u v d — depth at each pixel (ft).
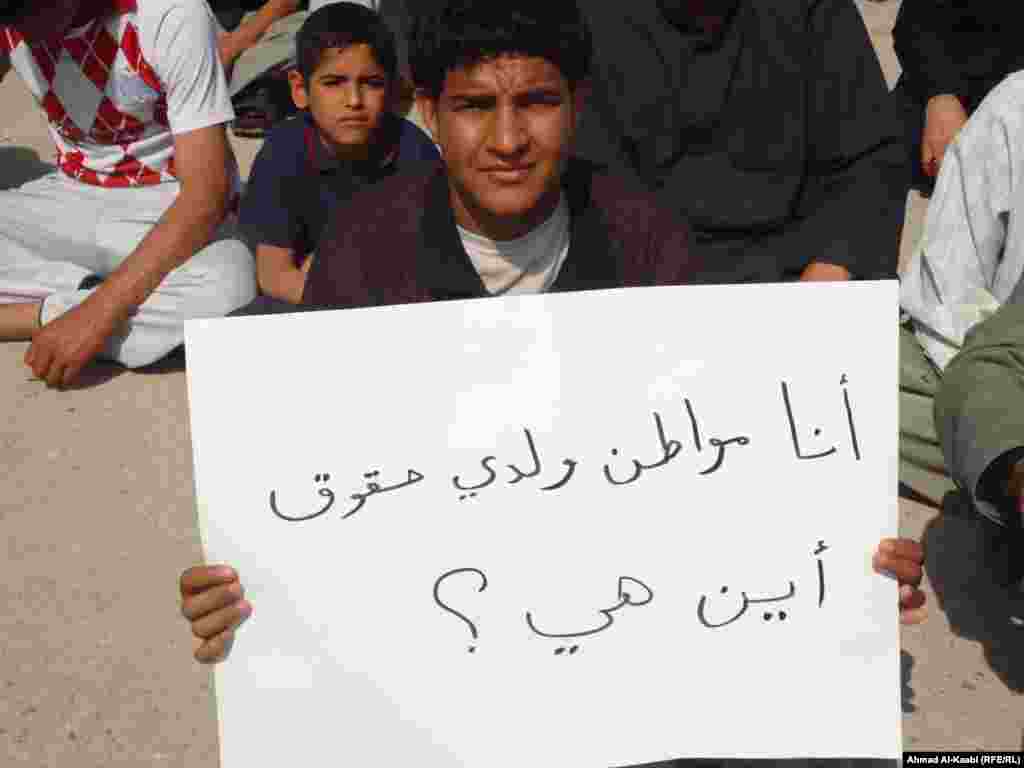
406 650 5.23
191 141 12.22
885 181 9.76
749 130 9.50
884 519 5.24
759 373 5.20
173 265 12.23
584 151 9.58
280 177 12.17
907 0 16.78
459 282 5.79
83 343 11.97
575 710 5.27
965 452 7.14
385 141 12.27
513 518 5.23
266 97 18.67
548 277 6.00
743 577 5.26
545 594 5.25
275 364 5.12
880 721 5.28
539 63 5.15
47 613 8.96
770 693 5.28
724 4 9.11
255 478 5.15
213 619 5.17
